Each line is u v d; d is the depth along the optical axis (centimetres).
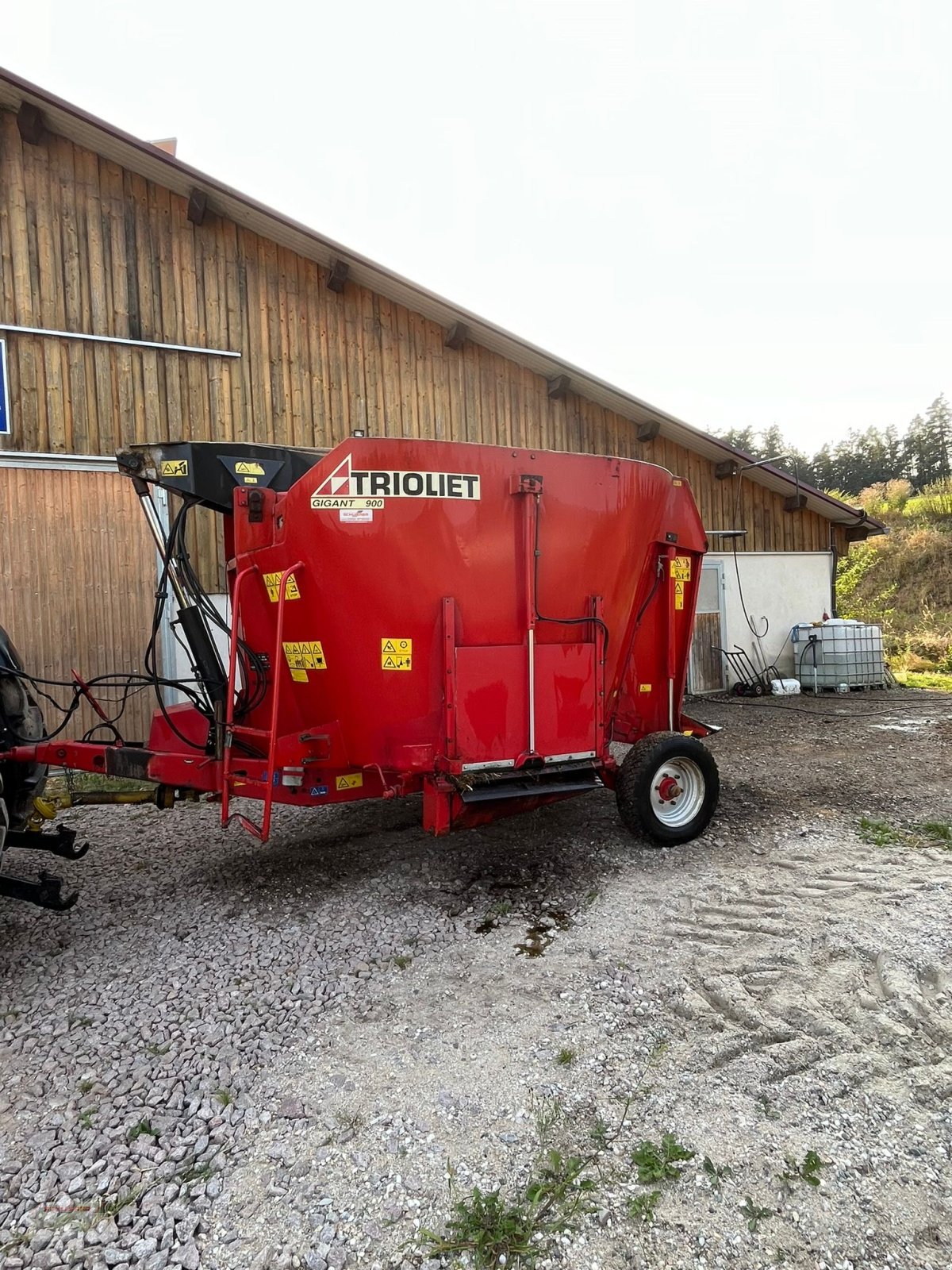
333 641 426
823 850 502
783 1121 249
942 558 2514
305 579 425
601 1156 235
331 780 436
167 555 475
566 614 469
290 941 389
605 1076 273
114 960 374
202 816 619
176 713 514
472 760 438
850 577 2645
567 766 473
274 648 463
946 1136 241
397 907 429
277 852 529
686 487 545
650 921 401
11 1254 206
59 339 776
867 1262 197
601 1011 316
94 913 430
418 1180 228
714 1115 251
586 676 479
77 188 784
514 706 451
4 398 751
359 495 417
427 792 436
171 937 397
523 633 453
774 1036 294
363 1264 200
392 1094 268
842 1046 286
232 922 414
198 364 844
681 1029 303
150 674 477
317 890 457
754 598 1324
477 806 438
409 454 420
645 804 498
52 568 768
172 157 766
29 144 762
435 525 425
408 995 336
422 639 428
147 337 817
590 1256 200
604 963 357
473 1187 224
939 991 323
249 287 870
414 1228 211
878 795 632
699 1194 219
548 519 459
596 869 480
